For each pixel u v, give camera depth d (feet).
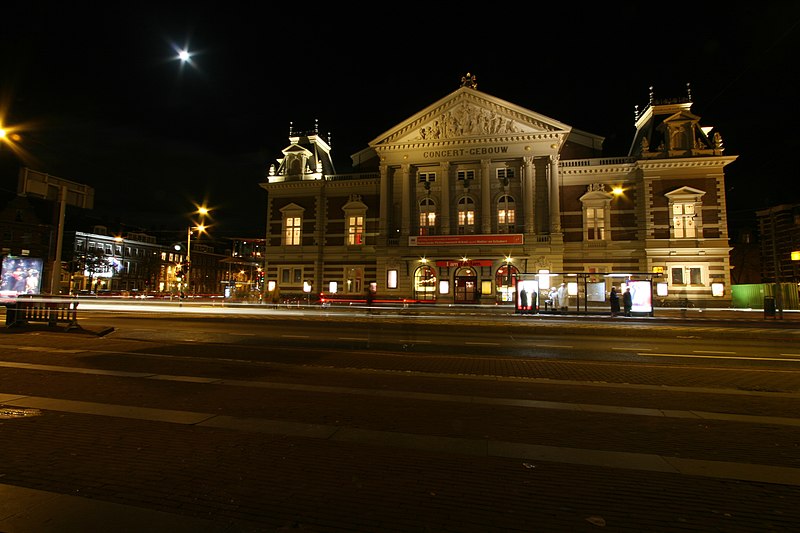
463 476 15.98
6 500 13.64
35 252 245.24
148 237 319.88
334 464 16.88
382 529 12.39
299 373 34.47
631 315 99.19
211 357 41.88
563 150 170.30
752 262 257.14
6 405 24.26
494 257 142.51
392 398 26.94
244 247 408.05
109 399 25.76
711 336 66.23
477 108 148.25
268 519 12.82
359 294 158.10
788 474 16.49
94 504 13.47
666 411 24.91
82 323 74.28
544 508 13.71
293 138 172.24
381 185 154.40
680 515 13.38
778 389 31.24
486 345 54.08
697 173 136.98
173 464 16.62
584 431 21.22
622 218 142.31
